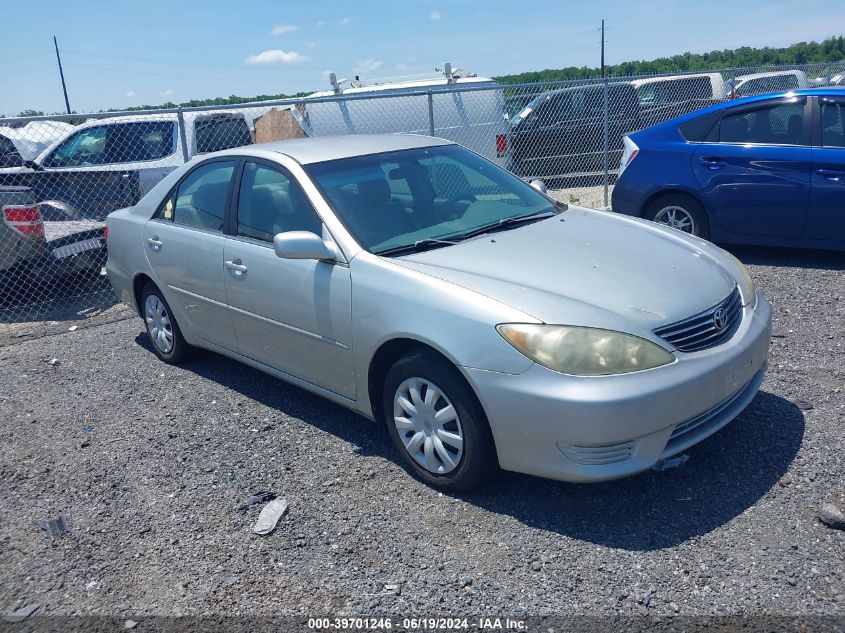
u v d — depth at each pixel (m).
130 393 5.35
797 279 6.77
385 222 4.18
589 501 3.51
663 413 3.18
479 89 8.94
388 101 12.09
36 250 7.66
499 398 3.28
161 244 5.34
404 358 3.68
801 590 2.82
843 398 4.30
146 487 4.02
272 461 4.16
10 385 5.75
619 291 3.50
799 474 3.57
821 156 6.85
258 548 3.38
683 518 3.32
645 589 2.90
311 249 3.93
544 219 4.57
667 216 7.71
